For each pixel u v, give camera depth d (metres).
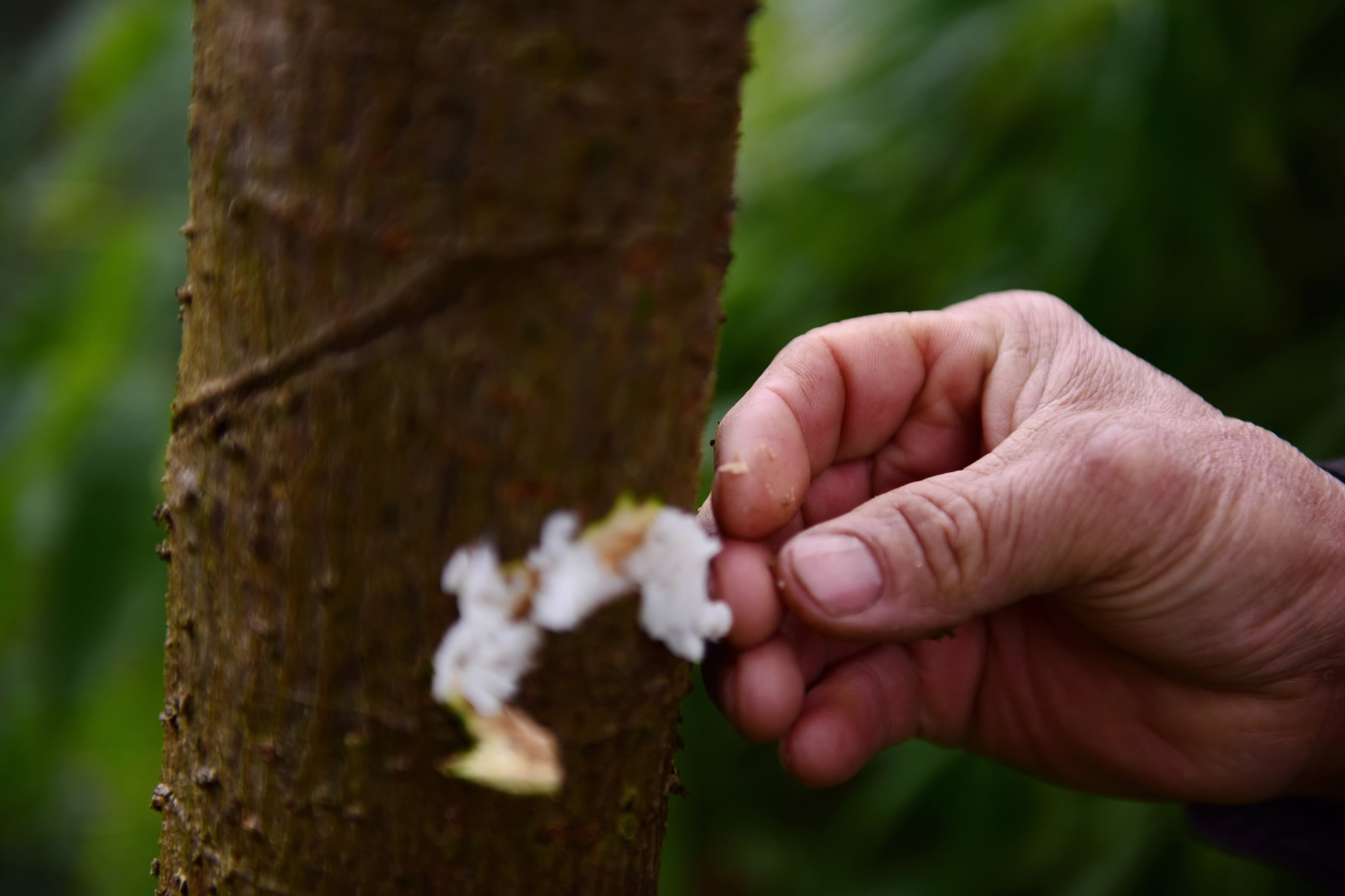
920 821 0.74
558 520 0.40
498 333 0.39
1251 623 0.47
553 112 0.39
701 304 0.40
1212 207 0.62
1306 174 0.64
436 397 0.39
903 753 0.67
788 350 0.50
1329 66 0.63
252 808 0.41
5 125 0.95
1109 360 0.49
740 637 0.46
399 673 0.40
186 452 0.41
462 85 0.39
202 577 0.41
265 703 0.40
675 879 0.71
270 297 0.40
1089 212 0.62
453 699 0.40
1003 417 0.50
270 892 0.41
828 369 0.50
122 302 0.66
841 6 0.80
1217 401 0.64
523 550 0.40
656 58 0.39
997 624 0.52
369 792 0.40
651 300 0.40
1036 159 0.70
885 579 0.45
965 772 0.65
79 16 0.95
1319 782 0.50
